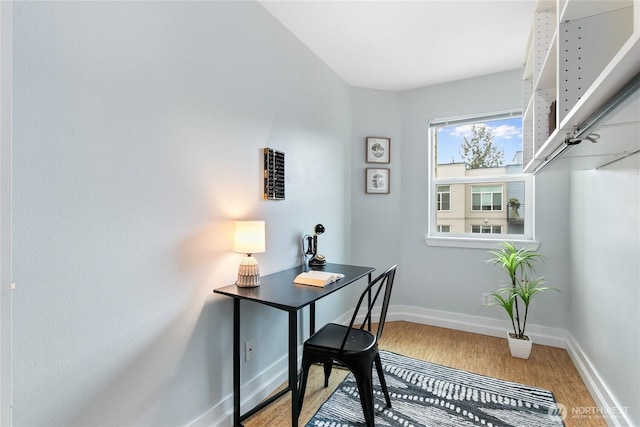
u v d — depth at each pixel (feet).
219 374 5.44
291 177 7.37
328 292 5.27
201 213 5.11
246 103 6.01
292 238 7.44
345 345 5.23
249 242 5.39
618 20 3.25
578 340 7.56
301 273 6.68
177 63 4.70
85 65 3.62
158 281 4.47
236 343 5.44
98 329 3.78
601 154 4.33
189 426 4.89
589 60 3.33
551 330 8.73
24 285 3.17
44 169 3.29
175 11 4.68
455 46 7.86
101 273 3.81
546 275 8.80
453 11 6.46
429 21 6.82
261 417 5.74
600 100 2.40
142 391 4.25
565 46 3.41
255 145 6.24
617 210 5.32
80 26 3.57
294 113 7.45
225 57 5.54
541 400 6.15
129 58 4.08
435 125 10.37
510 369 7.36
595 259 6.40
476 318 9.68
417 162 10.52
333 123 9.23
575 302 7.88
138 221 4.21
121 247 4.01
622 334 5.06
